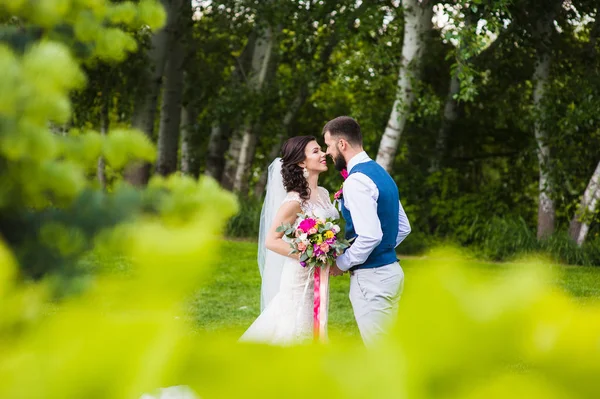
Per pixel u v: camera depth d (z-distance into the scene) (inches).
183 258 11.9
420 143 584.7
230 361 9.1
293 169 144.8
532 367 8.6
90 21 88.4
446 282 8.8
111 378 9.0
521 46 512.1
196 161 637.3
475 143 601.0
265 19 519.2
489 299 8.7
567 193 517.3
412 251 484.7
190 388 9.0
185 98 578.6
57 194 57.4
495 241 483.8
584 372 8.4
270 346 9.3
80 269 51.9
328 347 9.2
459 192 589.0
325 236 133.0
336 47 591.8
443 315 8.7
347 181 130.8
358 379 8.9
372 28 482.0
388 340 8.8
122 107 546.0
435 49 500.1
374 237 126.2
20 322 9.7
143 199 60.9
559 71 530.0
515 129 590.6
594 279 363.3
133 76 492.4
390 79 513.3
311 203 144.7
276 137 604.4
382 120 535.2
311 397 8.8
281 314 138.7
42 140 55.6
